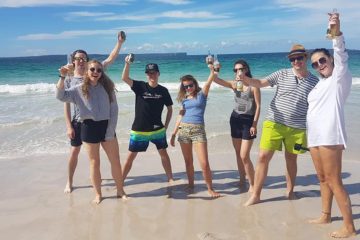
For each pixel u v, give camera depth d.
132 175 7.02
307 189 6.21
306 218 5.05
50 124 10.89
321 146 4.23
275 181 6.65
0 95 17.55
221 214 5.24
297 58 5.03
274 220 5.01
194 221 5.03
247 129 5.96
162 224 4.95
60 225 4.94
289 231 4.67
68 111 5.93
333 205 5.38
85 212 5.35
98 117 5.38
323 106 4.21
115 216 5.21
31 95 17.45
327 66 4.24
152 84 6.05
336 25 3.88
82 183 6.57
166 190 6.24
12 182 6.62
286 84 5.23
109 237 4.60
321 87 4.26
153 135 6.17
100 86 5.38
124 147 8.66
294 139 5.30
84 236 4.63
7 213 5.33
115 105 5.59
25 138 9.51
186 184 6.52
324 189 4.72
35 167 7.44
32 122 10.98
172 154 8.21
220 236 4.57
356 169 7.16
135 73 29.81
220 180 6.76
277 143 5.40
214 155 8.21
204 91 5.94
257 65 41.78
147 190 6.25
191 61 46.19
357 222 4.83
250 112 5.98
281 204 5.56
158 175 7.01
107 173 7.14
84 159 7.95
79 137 6.00
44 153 8.35
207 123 10.67
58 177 6.89
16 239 4.56
